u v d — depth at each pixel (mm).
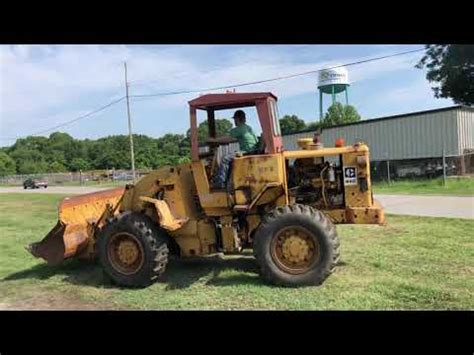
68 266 8250
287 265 6371
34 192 39875
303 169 7309
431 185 24203
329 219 6461
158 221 7020
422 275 6648
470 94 36656
